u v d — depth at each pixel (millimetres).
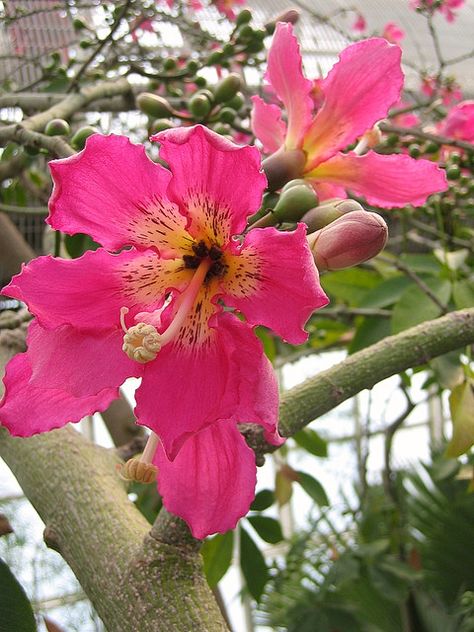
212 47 696
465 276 653
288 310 265
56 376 272
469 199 727
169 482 282
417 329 341
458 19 1061
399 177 351
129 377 276
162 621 270
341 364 333
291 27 344
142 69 574
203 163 257
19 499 1566
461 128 595
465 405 446
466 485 1166
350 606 1050
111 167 259
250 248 269
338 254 280
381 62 338
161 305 294
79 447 338
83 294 278
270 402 266
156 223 280
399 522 1090
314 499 680
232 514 278
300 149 352
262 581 581
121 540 294
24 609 327
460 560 1134
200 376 278
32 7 734
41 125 445
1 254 711
